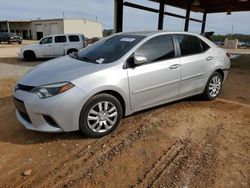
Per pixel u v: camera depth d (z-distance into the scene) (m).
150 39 4.22
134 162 3.09
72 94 3.31
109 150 3.36
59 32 50.38
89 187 2.62
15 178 2.77
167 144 3.54
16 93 3.58
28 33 55.50
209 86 5.37
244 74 9.80
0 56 17.00
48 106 3.25
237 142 3.62
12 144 3.50
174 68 4.42
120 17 10.01
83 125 3.50
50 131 3.37
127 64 3.85
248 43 47.16
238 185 2.67
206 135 3.83
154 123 4.24
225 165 3.02
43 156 3.20
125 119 4.39
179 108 5.02
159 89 4.28
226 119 4.50
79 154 3.26
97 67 3.67
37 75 3.64
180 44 4.66
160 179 2.76
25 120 3.62
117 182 2.71
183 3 14.70
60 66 3.88
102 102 3.61
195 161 3.11
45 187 2.63
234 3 14.76
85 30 53.06
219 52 5.42
